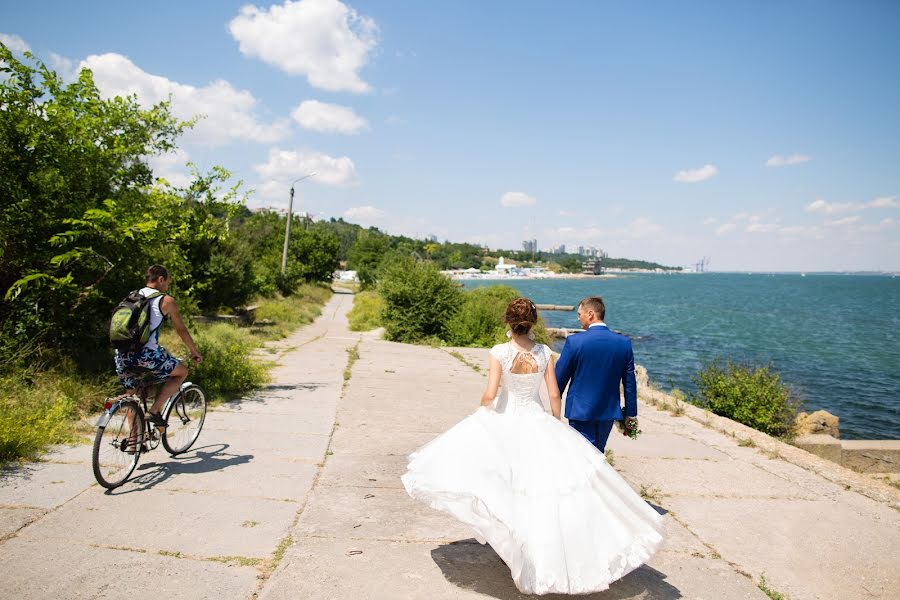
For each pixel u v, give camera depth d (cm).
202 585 350
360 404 926
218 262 2144
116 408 492
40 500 455
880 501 582
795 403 1138
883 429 1525
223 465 580
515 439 373
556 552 328
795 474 654
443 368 1425
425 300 2184
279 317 2642
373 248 6950
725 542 470
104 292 879
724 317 5772
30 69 830
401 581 372
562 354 462
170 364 543
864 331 4497
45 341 805
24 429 569
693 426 875
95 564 364
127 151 904
